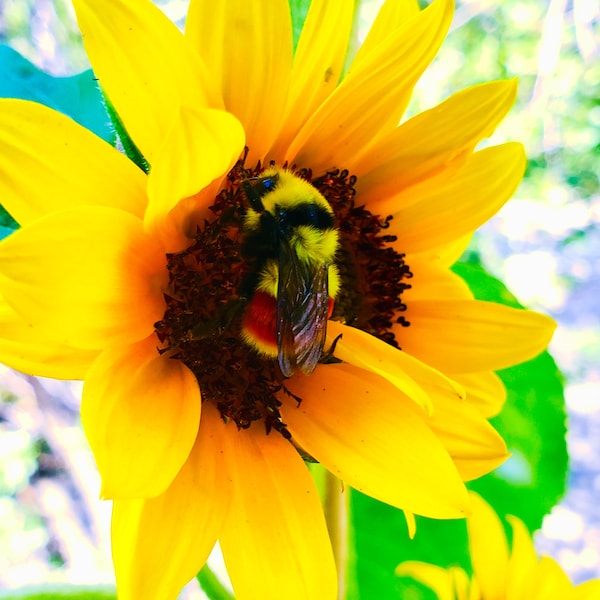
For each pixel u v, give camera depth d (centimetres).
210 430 6
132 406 5
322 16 6
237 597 5
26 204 5
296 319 6
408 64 6
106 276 5
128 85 5
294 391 6
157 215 5
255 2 5
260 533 5
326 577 5
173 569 5
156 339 6
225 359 6
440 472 6
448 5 6
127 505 5
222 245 6
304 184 6
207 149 5
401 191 6
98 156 5
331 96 6
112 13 5
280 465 6
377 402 6
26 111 5
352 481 6
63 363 5
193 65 5
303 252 6
